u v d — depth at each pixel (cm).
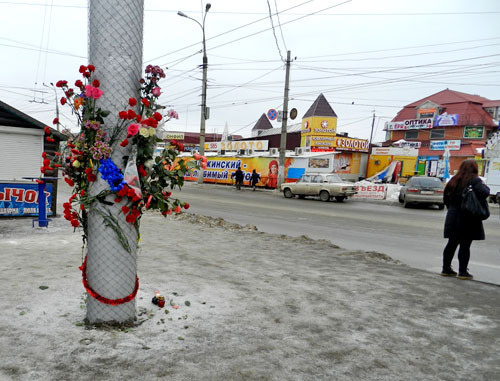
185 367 243
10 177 868
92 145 278
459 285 476
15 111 841
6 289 372
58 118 296
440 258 679
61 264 477
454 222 505
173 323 312
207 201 1645
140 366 240
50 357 244
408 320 351
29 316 306
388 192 2030
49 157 296
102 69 288
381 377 248
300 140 3934
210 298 381
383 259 623
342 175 3088
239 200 1752
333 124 3434
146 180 296
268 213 1295
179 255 568
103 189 287
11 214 858
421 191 1606
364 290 435
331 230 967
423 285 469
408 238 873
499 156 1881
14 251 547
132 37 295
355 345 293
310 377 242
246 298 387
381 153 3141
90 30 293
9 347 254
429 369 262
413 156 3047
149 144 286
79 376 224
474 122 3716
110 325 296
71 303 339
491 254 722
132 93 297
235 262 543
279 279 465
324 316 349
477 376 256
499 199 1825
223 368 245
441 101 4112
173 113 308
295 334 306
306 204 1686
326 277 485
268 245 686
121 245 294
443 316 366
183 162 308
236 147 3972
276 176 2581
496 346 303
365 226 1048
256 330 309
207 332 299
